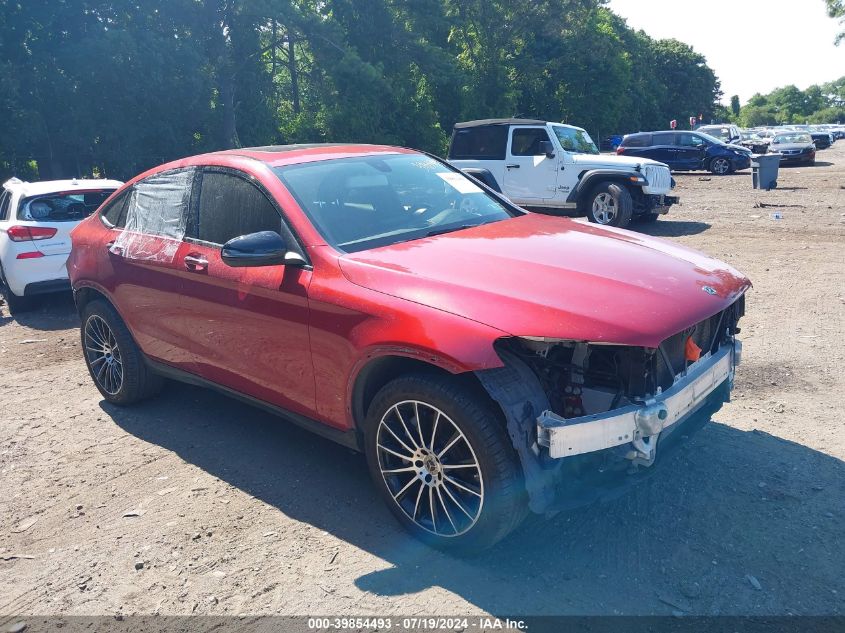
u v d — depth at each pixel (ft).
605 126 220.84
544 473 9.48
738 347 12.07
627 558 10.22
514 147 47.93
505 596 9.56
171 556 11.09
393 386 10.46
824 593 9.27
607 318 9.36
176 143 106.01
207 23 106.93
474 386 9.78
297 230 12.22
